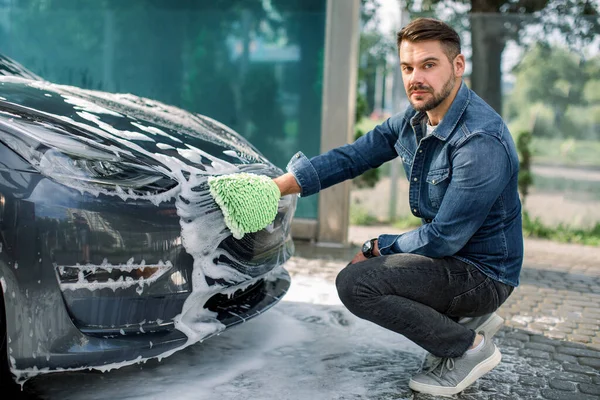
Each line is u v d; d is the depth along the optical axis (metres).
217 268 2.24
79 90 3.09
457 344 2.35
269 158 5.21
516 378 2.59
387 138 2.59
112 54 5.28
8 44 5.37
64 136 2.13
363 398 2.35
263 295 2.65
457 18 5.59
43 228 1.95
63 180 1.99
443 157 2.26
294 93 5.11
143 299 2.09
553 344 3.00
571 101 5.54
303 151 5.16
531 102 5.60
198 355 2.71
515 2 6.53
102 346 2.02
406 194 6.06
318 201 5.03
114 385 2.39
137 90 5.29
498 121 2.22
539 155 5.67
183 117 3.15
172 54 5.21
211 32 5.14
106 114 2.62
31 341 1.97
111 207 2.03
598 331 3.21
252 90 5.15
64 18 5.29
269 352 2.78
